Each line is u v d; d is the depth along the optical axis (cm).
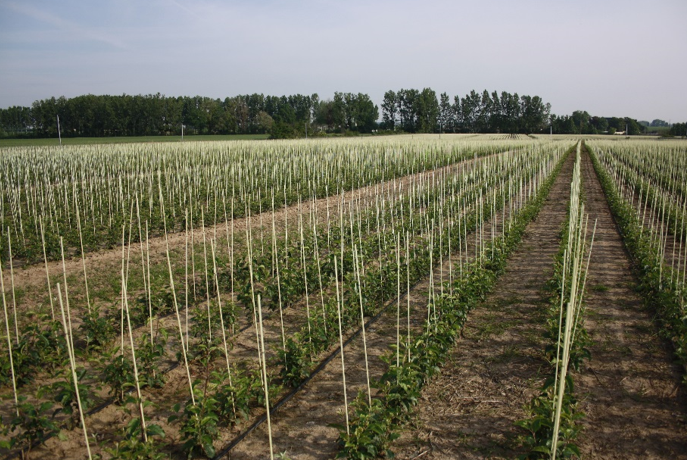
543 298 1023
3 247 1295
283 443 580
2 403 660
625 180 3020
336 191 2478
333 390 699
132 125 10912
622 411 627
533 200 2036
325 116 12888
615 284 1104
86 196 2034
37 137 10338
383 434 550
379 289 1000
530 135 12088
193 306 1008
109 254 1395
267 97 15138
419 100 13238
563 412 504
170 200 1980
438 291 1084
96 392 673
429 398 672
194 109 11744
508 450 556
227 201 2081
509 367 746
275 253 1047
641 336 838
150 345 690
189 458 538
